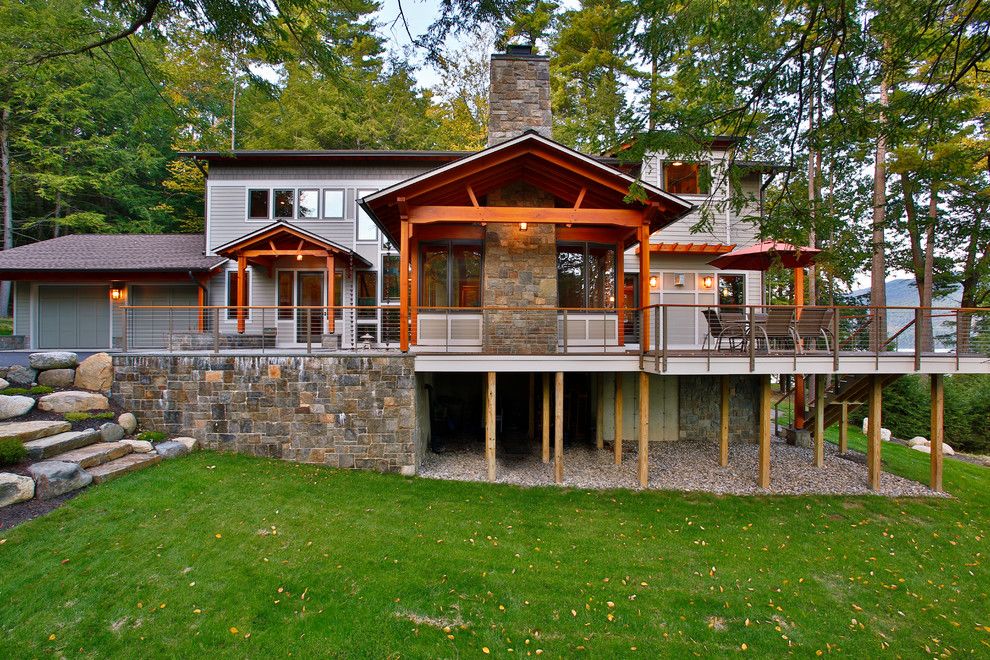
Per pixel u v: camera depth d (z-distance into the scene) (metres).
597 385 10.38
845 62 4.83
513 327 8.93
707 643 4.14
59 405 7.20
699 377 11.16
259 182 14.12
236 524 5.50
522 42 9.89
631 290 12.85
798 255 8.49
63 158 19.66
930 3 4.46
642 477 7.82
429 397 9.88
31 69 7.25
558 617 4.37
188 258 13.91
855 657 4.08
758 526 6.49
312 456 7.84
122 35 6.10
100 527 5.09
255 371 7.86
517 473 8.34
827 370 7.55
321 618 4.14
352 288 13.82
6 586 4.11
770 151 6.16
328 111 19.42
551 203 9.12
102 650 3.64
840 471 9.00
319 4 6.34
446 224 9.53
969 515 7.08
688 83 5.61
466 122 23.55
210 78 20.31
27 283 14.27
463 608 4.41
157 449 7.14
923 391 15.45
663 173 12.84
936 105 4.89
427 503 6.66
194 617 4.03
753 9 4.54
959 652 4.21
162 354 7.93
